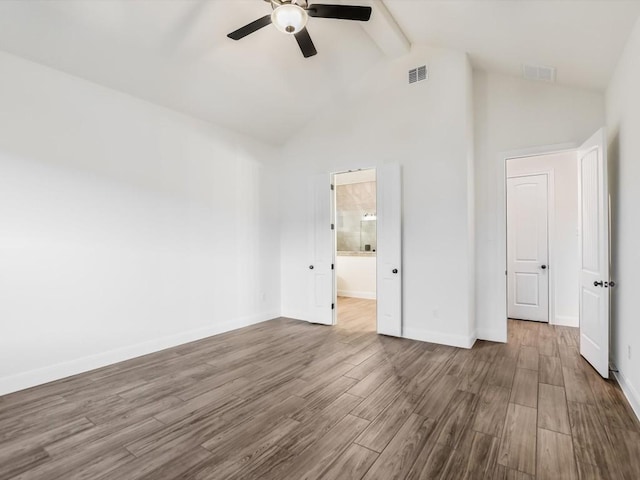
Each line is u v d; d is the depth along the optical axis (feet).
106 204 11.05
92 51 9.80
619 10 7.43
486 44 11.12
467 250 12.39
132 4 8.95
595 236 10.12
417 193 13.43
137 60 10.57
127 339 11.52
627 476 5.68
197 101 13.12
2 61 9.00
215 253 14.65
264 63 12.45
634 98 8.04
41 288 9.62
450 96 12.65
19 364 9.19
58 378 9.86
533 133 12.49
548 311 15.99
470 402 8.30
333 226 16.28
